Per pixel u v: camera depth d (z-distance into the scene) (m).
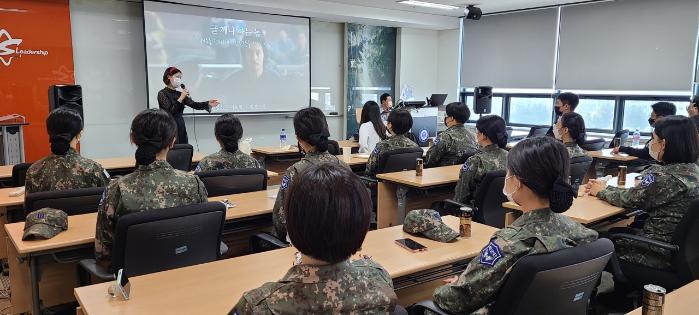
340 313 0.88
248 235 2.89
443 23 8.27
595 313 2.68
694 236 2.20
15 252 2.40
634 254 2.43
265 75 7.03
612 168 5.30
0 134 4.91
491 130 3.22
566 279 1.31
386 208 3.83
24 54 5.38
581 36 6.98
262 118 7.29
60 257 2.21
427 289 2.01
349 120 8.12
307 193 0.89
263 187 3.05
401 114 4.11
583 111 7.13
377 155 4.04
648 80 6.41
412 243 2.01
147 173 2.00
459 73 8.70
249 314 0.88
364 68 8.18
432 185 3.44
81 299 1.47
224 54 6.62
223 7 6.43
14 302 2.49
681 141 2.36
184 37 6.26
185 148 4.06
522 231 1.38
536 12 7.45
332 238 0.87
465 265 1.98
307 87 7.48
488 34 8.14
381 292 0.93
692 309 1.42
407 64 8.55
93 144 5.99
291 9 6.59
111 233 1.98
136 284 1.59
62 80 5.64
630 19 6.48
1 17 5.20
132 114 6.22
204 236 1.99
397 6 7.31
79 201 2.42
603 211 2.61
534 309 1.33
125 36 6.06
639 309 1.43
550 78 7.40
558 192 1.37
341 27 7.97
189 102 5.40
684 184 2.34
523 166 1.40
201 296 1.50
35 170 2.60
